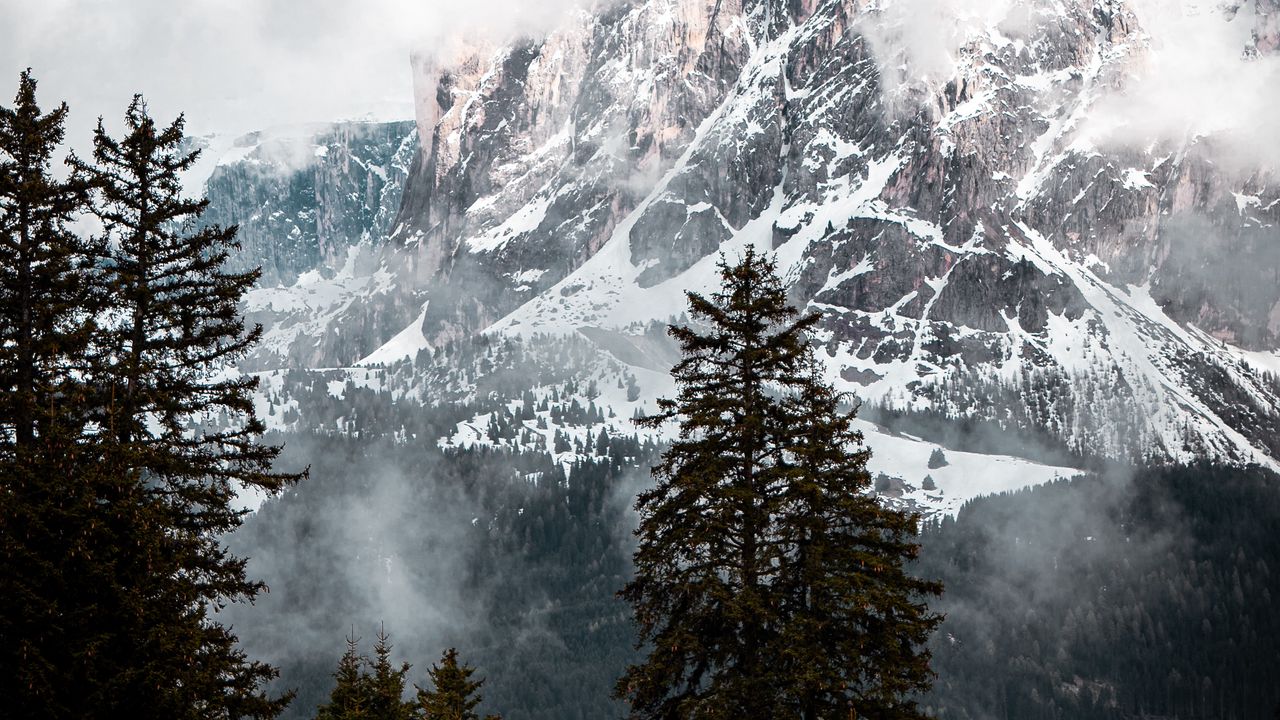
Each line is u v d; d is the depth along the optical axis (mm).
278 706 59625
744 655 56906
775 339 59781
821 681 52938
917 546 58000
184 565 58000
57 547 52188
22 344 57094
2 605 49875
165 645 52250
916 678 55938
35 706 49812
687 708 55875
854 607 54250
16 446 53344
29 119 59875
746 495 56469
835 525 58344
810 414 58938
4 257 58094
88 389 57750
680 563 59469
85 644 50688
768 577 59781
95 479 52750
